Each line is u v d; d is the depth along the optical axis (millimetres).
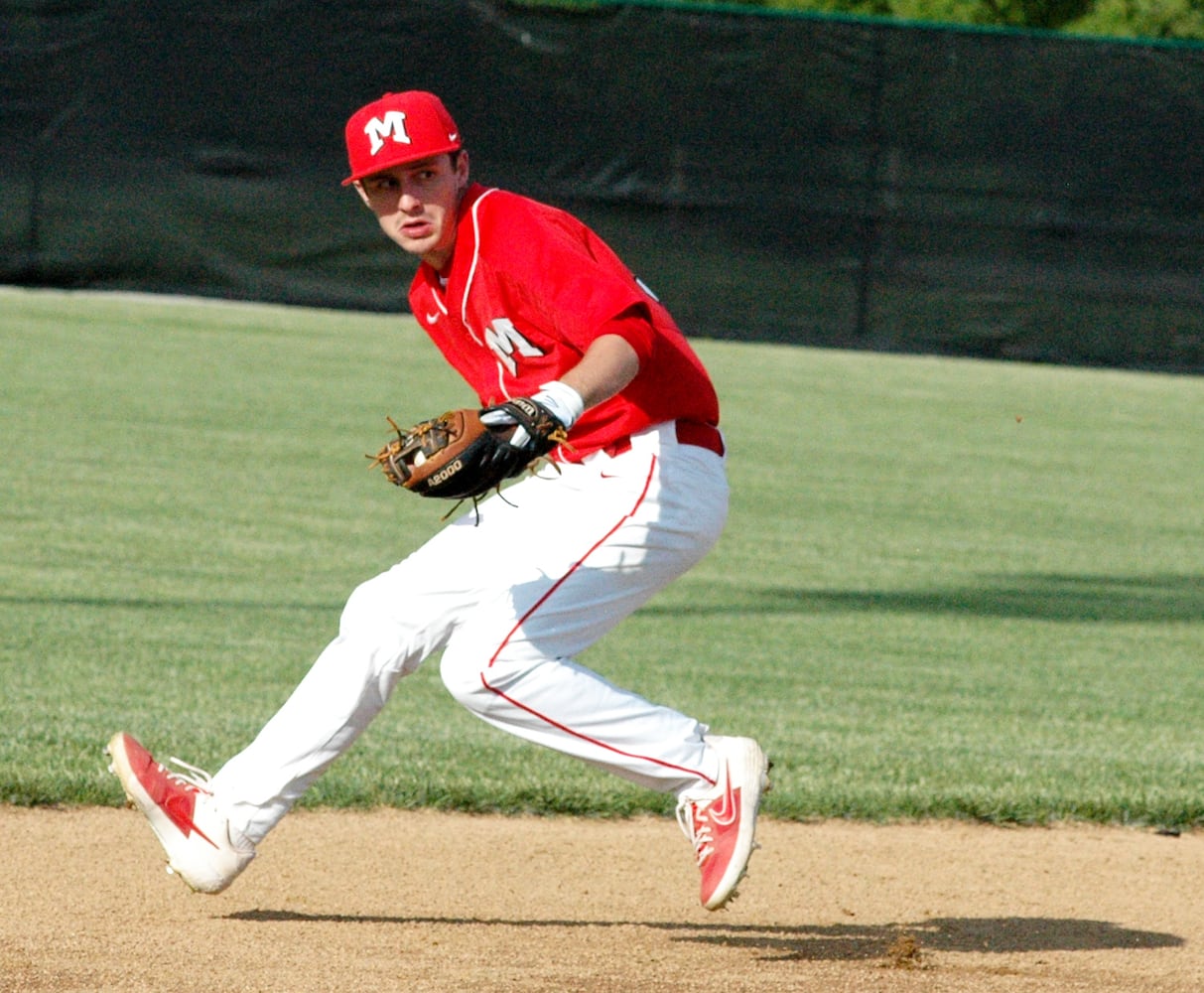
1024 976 13711
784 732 22375
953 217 66125
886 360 66312
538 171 63625
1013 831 19391
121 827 17359
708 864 13562
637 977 12977
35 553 30891
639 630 28734
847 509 41375
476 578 13227
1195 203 66375
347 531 34781
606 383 12000
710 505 13383
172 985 12289
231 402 48625
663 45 63656
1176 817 19844
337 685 13555
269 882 15867
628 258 64938
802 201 65625
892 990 12977
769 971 13398
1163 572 36406
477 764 20094
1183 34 97812
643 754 13406
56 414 45000
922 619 30734
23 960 12867
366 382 53062
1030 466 49312
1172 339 67875
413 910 15227
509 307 12766
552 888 16266
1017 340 67625
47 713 20812
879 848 18391
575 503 13180
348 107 62531
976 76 65375
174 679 23094
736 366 62344
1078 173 66062
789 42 64250
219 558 31641
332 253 64062
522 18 62469
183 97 61719
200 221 62906
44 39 60406
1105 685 26500
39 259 62125
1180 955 14914
